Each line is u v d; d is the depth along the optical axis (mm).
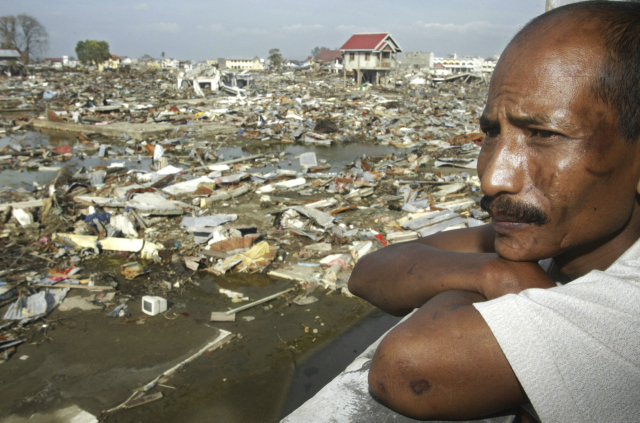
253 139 25828
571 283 688
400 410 778
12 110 37500
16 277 8008
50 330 6586
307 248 9406
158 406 5137
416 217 11109
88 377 5602
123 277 8266
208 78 52156
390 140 24781
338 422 861
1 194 13094
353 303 7453
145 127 27406
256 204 12555
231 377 5637
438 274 951
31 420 4918
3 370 5703
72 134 27312
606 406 601
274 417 4996
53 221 10367
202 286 8016
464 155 20359
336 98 45469
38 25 93250
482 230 1228
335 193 13742
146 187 13383
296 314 7113
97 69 97562
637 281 650
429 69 83938
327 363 5922
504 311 697
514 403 724
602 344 605
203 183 13852
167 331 6613
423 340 731
